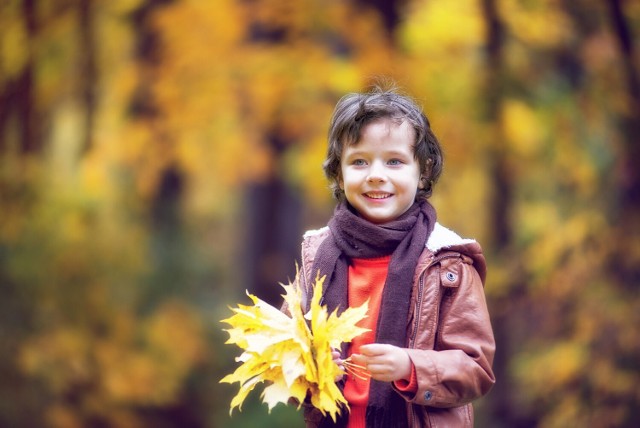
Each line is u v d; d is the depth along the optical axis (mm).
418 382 2621
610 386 9305
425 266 2799
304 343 2602
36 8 13289
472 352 2756
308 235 3105
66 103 13828
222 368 12758
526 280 10219
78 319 12203
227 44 13391
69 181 13406
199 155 13883
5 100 13203
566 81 11461
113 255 13023
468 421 2855
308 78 12953
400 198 2863
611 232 10125
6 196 12703
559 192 11156
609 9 11031
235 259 16234
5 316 11734
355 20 12883
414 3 12195
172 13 13461
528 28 11547
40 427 11367
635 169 10445
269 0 13086
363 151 2865
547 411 9664
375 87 3295
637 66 10984
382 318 2777
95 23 13734
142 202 14102
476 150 11781
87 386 11914
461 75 11852
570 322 9805
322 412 2688
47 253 12375
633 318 9539
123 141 13766
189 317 13273
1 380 11367
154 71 13672
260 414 11250
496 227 11734
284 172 13922
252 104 13359
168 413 12258
